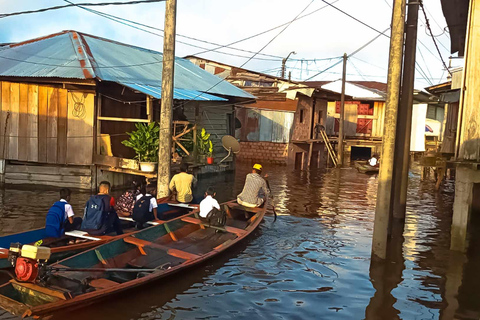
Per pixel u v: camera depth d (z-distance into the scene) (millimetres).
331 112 37000
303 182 19828
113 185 15250
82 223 8102
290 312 6039
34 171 14836
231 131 23078
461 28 11648
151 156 13758
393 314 6074
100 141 14438
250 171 23438
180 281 6992
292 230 10586
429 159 18281
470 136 8539
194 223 9359
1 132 14797
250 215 11094
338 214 12727
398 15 7844
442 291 6941
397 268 7973
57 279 5961
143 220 9039
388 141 8000
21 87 14500
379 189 8156
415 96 34312
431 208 14109
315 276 7465
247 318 5809
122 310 5852
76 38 16844
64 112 14328
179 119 17797
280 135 27812
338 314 6027
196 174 18109
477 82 8375
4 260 6555
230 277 7266
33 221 10242
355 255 8727
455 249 9016
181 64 21625
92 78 12906
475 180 8656
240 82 30781
